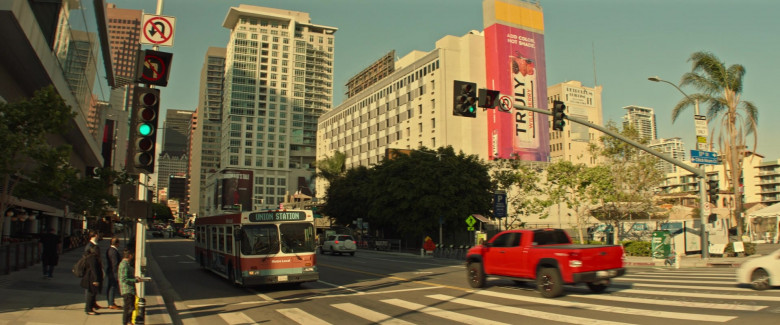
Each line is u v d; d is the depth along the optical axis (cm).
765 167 11000
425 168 4222
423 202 4112
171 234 8812
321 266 2511
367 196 4997
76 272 1098
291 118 16462
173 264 2792
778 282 1265
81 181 2245
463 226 4369
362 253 4306
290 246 1580
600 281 1212
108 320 1032
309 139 16750
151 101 923
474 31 7550
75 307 1202
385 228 5806
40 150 1602
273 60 16438
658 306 1062
